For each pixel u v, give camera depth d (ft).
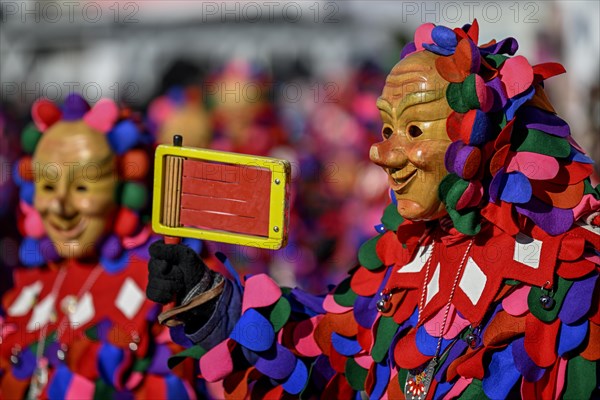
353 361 24.81
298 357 25.31
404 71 22.18
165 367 32.73
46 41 104.01
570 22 73.87
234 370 25.54
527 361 21.33
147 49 104.68
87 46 104.73
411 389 22.97
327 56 104.58
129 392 32.99
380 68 98.27
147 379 32.96
